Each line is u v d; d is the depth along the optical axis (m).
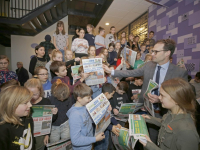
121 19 5.75
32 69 2.24
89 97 1.09
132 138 0.94
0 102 0.77
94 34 3.63
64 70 1.64
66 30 4.98
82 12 5.15
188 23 3.27
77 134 0.99
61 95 1.28
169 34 3.88
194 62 3.16
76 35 3.76
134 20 5.79
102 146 1.54
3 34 4.79
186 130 0.75
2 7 4.24
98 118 0.95
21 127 0.87
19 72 3.74
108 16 5.44
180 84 0.83
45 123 1.14
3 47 7.15
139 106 1.58
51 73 1.93
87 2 4.25
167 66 1.36
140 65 1.99
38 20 4.15
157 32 4.37
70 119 1.03
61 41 3.47
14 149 0.81
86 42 2.98
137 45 4.45
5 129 0.77
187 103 0.81
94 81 1.54
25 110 0.83
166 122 0.92
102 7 4.50
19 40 4.73
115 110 1.60
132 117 1.16
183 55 3.45
